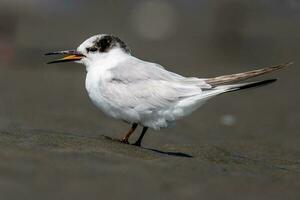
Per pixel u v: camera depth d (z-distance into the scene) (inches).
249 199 255.3
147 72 363.6
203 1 1311.5
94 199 236.4
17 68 825.5
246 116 616.1
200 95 349.7
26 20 1175.6
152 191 251.3
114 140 370.9
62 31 1133.7
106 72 368.5
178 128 520.7
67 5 1342.3
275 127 567.8
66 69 847.7
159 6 1327.5
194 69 868.6
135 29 1216.8
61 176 258.5
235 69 878.4
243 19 1182.9
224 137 497.4
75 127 488.1
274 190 273.9
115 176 266.2
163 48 1048.2
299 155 435.2
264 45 1047.6
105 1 1380.4
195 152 390.9
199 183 270.1
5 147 300.8
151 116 358.0
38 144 320.2
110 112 369.7
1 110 544.4
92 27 1203.9
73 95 668.7
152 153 333.1
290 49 1019.3
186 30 1188.5
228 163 339.6
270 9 1175.6
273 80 336.8
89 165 279.9
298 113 646.5
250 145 466.9
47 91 682.2
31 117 519.5
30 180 249.3
